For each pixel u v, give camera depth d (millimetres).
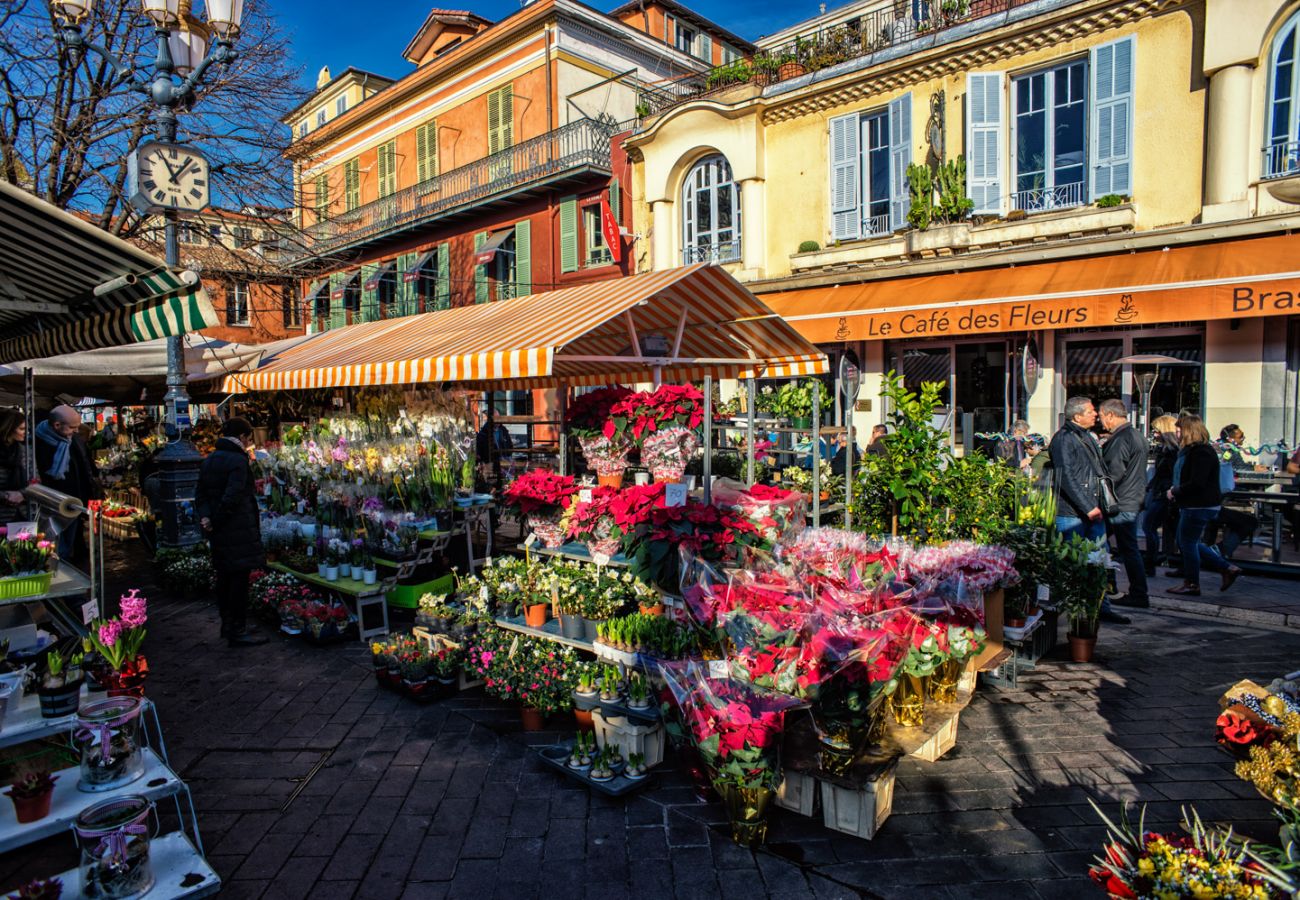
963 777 4039
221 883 3143
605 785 3865
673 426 5867
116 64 7844
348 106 28750
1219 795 3791
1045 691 5176
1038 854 3357
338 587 6508
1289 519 9000
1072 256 11859
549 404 19625
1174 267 10555
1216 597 7238
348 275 25375
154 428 14828
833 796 3561
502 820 3688
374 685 5426
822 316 13461
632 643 4402
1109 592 6656
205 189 7477
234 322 25297
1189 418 7348
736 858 3371
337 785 4027
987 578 4578
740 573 3734
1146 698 5020
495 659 4836
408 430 6723
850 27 15344
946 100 13422
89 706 3389
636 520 4559
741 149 15859
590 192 19094
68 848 3457
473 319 7355
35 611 4660
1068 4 11969
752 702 3344
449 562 7070
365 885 3193
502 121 21828
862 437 14820
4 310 4180
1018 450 11047
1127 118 11758
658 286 5246
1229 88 10680
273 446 9727
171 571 8062
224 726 4762
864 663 3459
